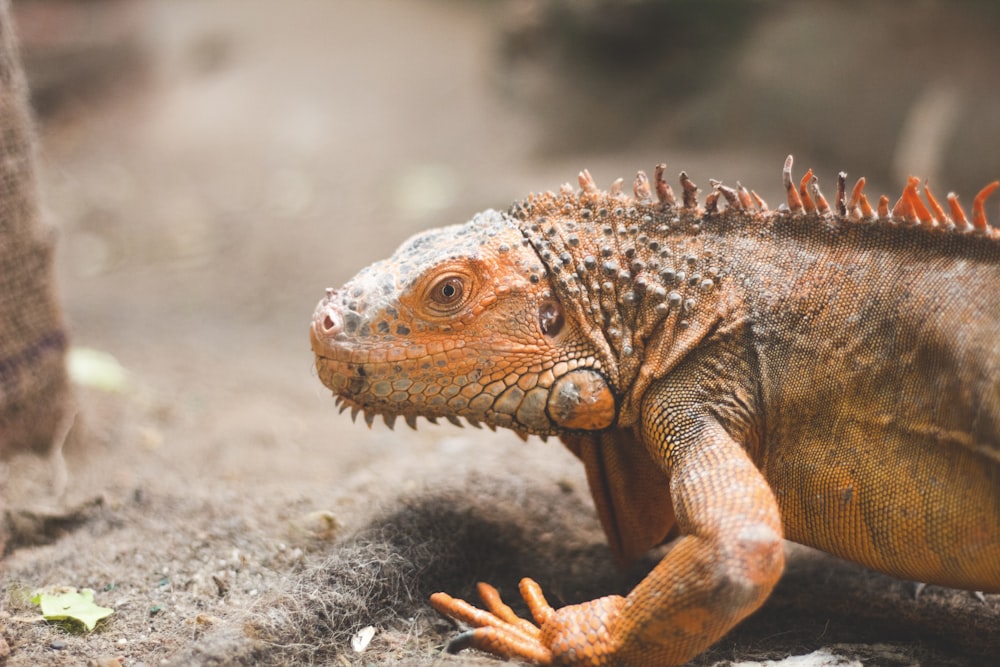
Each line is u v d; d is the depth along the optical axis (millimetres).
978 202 812
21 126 966
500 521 915
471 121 2465
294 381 1303
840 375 818
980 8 2035
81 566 887
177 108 2689
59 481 965
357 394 829
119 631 843
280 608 830
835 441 818
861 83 2074
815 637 847
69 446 1018
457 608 823
